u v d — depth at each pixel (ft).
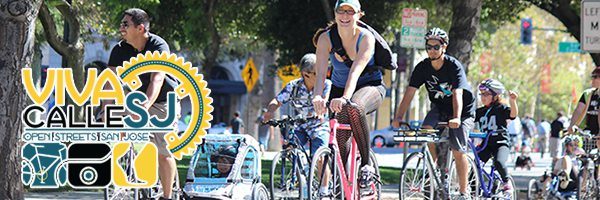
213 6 176.24
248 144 83.20
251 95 276.62
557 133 196.13
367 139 70.44
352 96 69.67
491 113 90.17
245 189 82.89
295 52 194.90
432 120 82.79
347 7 68.33
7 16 63.00
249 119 276.21
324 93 73.31
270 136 267.39
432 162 81.10
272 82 273.13
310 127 77.20
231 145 83.10
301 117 75.66
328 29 69.97
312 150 77.15
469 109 82.17
